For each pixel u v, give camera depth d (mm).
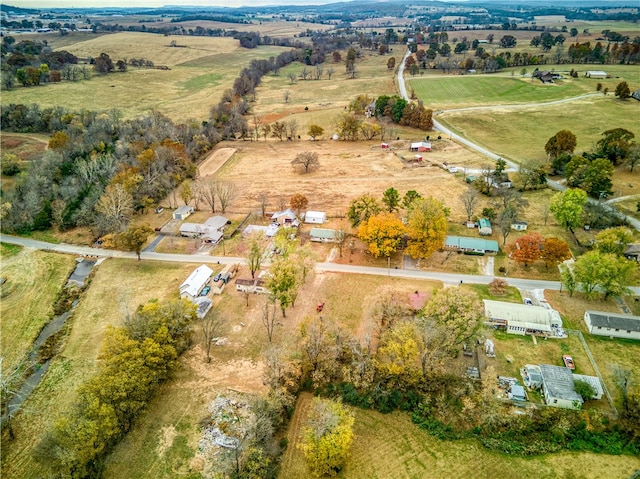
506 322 68625
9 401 59688
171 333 63594
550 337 67500
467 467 50438
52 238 102375
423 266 86875
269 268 87312
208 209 114250
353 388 59344
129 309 76375
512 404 56281
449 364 62375
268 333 68812
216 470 48812
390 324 66250
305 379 61312
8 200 109812
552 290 78375
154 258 92875
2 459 52094
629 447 51312
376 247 85500
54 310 78562
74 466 47312
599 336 67500
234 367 64188
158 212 113000
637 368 60938
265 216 109188
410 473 49906
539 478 48906
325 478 49406
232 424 55125
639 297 75188
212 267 88875
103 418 49969
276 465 50562
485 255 89812
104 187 114750
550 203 98250
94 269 89438
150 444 53156
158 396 59531
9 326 74438
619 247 81250
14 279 86875
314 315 73750
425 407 56562
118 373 54438
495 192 115375
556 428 53281
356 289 80438
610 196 110438
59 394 60719
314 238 96500
